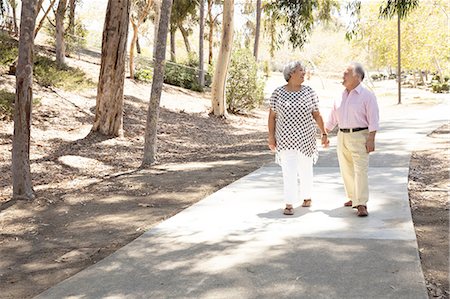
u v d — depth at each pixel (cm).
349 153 675
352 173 688
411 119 2030
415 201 738
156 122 1161
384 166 1002
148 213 737
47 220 722
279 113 685
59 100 1748
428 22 5031
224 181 938
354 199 679
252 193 823
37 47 2530
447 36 5012
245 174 1005
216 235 609
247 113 2527
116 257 551
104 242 620
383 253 525
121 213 743
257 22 3025
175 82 2894
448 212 671
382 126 1772
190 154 1405
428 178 889
